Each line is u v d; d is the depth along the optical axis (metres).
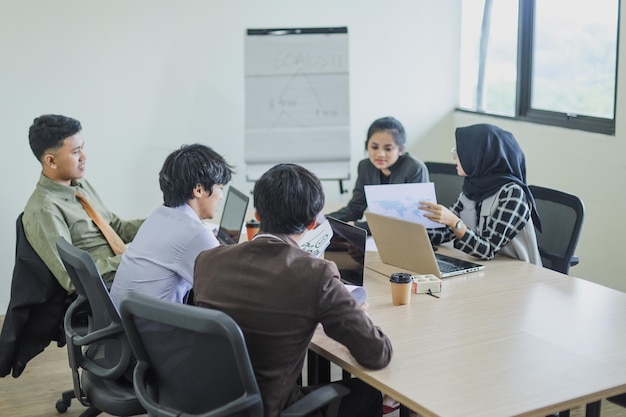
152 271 2.45
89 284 2.39
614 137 4.12
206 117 4.90
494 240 2.98
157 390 2.13
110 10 4.59
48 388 3.56
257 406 1.89
